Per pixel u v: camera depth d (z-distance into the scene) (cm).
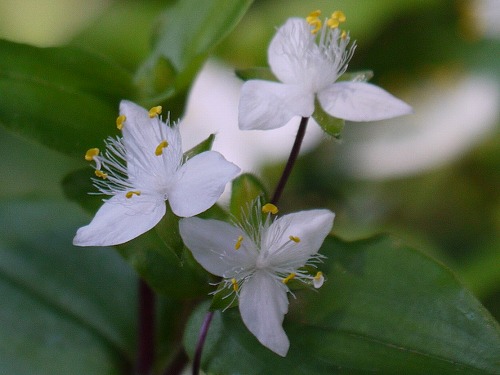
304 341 14
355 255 15
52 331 17
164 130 14
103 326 17
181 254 14
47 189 23
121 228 14
